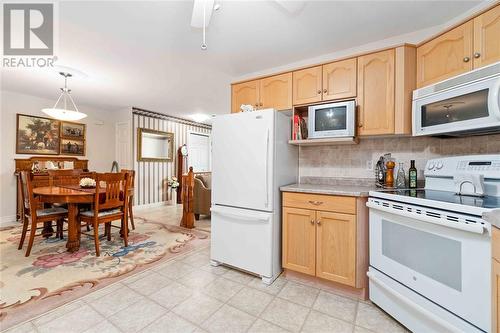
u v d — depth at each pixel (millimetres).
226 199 2346
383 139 2279
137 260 2559
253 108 2611
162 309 1702
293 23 2016
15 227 3680
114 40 2293
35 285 1999
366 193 1826
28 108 4117
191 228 3863
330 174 2525
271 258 2096
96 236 2666
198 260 2590
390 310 1594
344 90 2135
